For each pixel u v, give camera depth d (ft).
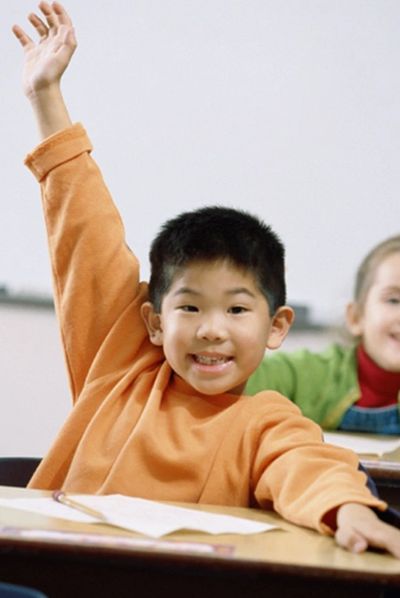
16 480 6.04
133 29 10.54
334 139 10.18
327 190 10.16
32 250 10.67
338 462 4.70
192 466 5.16
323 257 10.07
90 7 10.61
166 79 10.50
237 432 5.23
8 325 10.68
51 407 10.65
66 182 6.09
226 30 10.40
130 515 4.12
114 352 5.87
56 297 6.21
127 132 10.55
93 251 6.03
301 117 10.25
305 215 10.19
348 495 4.25
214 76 10.42
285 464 4.81
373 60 10.11
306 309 9.84
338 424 9.21
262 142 10.33
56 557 3.68
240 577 3.77
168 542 3.63
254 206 10.33
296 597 3.75
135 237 10.51
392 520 4.20
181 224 5.73
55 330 10.62
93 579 3.86
